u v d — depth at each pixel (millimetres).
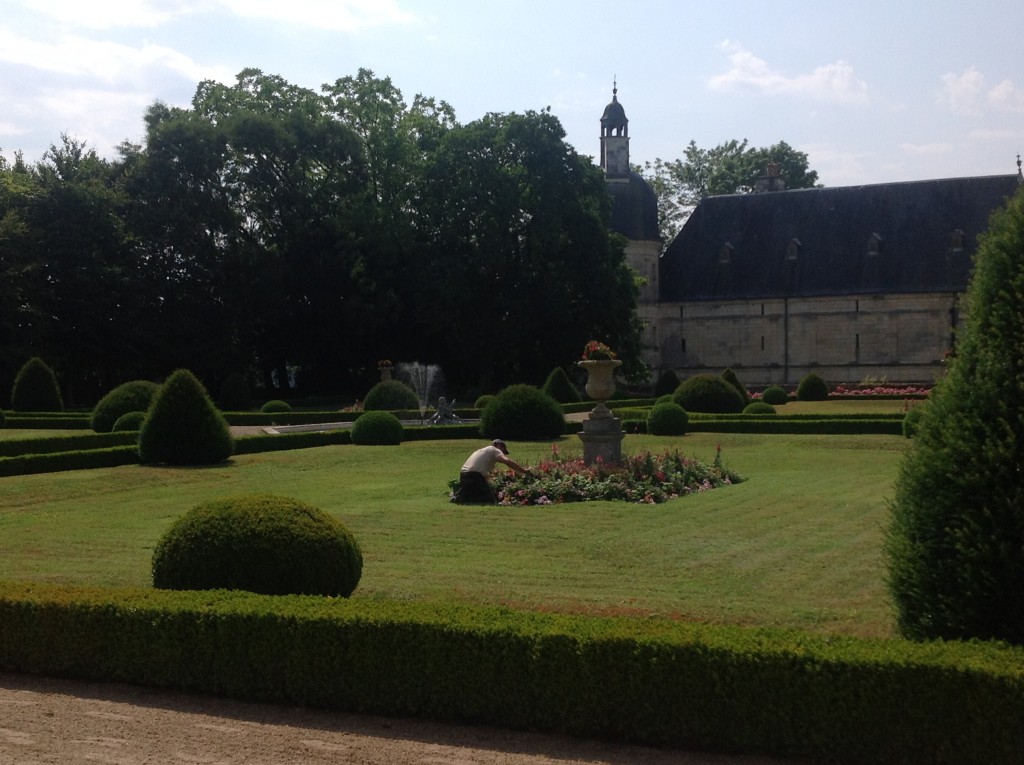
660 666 7188
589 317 61562
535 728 7559
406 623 7895
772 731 6930
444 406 40281
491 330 59000
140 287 57125
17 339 53375
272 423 40875
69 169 60656
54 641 8906
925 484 7805
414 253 61875
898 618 8086
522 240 63438
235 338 60688
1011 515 7320
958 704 6492
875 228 71625
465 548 14617
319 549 9945
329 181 61219
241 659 8312
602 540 15117
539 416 33812
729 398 43438
